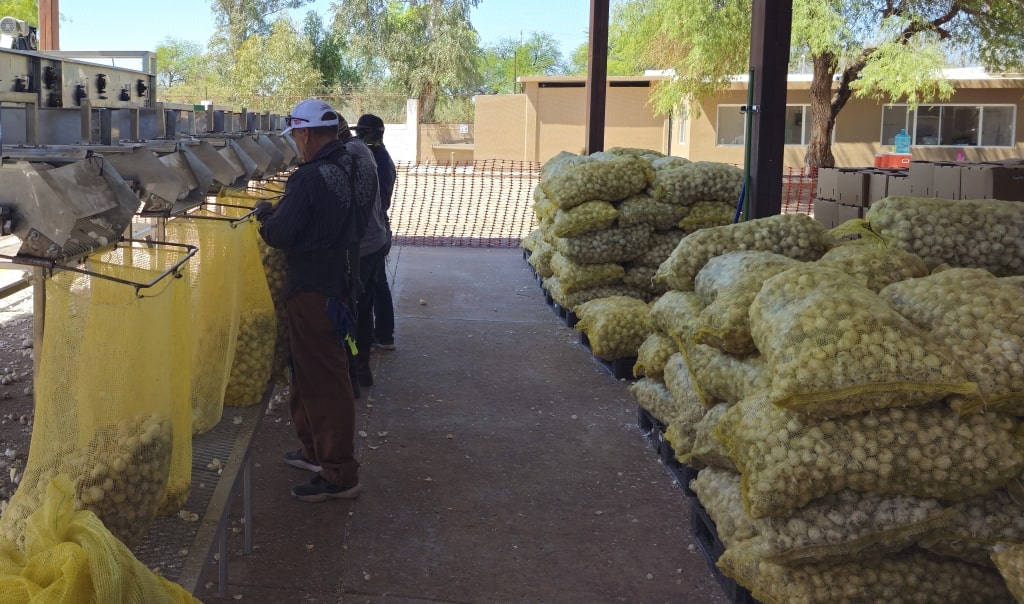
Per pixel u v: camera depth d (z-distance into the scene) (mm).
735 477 3395
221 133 4957
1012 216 3543
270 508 4035
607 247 6574
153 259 3006
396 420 5301
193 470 3227
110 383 2518
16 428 4703
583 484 4441
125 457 2510
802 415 2682
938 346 2625
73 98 3738
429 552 3705
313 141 3922
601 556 3717
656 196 6559
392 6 43000
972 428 2596
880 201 3770
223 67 43625
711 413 3553
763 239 4047
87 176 2512
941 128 26438
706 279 3764
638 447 4965
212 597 3266
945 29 21234
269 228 3771
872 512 2654
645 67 34469
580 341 7180
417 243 12938
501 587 3453
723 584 3428
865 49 21750
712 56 22891
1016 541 2611
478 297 9023
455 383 6082
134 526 2572
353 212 3922
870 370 2551
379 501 4168
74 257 2498
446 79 41188
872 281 3182
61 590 1737
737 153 27609
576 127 30953
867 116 26766
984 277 2867
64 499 1926
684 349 3754
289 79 38000
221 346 3541
